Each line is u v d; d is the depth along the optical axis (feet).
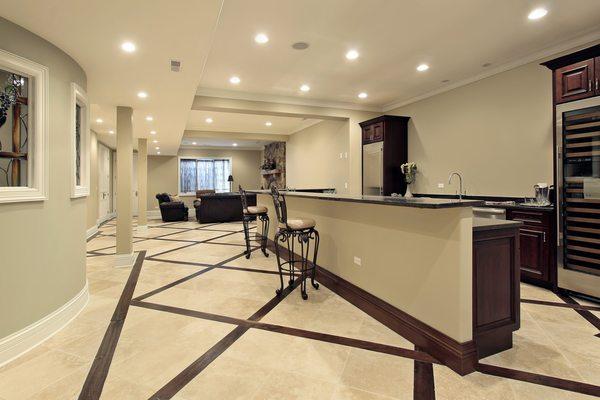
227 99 17.87
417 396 5.41
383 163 18.89
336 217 10.73
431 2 9.41
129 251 14.76
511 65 13.78
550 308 9.25
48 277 8.05
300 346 7.14
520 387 5.64
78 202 9.65
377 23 10.61
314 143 27.45
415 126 19.01
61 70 8.77
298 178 30.94
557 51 12.19
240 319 8.62
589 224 9.75
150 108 15.49
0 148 7.59
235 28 10.86
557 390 5.54
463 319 6.16
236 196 32.76
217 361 6.57
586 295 9.80
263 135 32.19
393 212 8.00
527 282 11.62
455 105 16.52
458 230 6.19
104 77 11.09
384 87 17.34
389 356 6.71
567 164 10.16
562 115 10.21
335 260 10.80
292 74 15.29
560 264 10.39
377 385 5.72
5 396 5.57
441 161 17.35
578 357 6.60
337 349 7.00
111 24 7.54
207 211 31.71
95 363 6.59
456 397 5.36
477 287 6.43
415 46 12.35
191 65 10.10
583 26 10.89
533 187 13.07
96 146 25.26
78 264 9.51
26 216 7.50
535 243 11.23
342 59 13.56
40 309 7.75
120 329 8.13
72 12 6.98
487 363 6.38
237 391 5.61
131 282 12.06
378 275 8.57
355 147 21.08
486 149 14.96
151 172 42.83
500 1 9.39
